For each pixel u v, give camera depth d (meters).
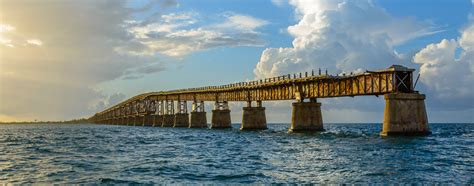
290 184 25.64
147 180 27.58
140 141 73.25
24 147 59.53
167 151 49.78
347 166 32.91
